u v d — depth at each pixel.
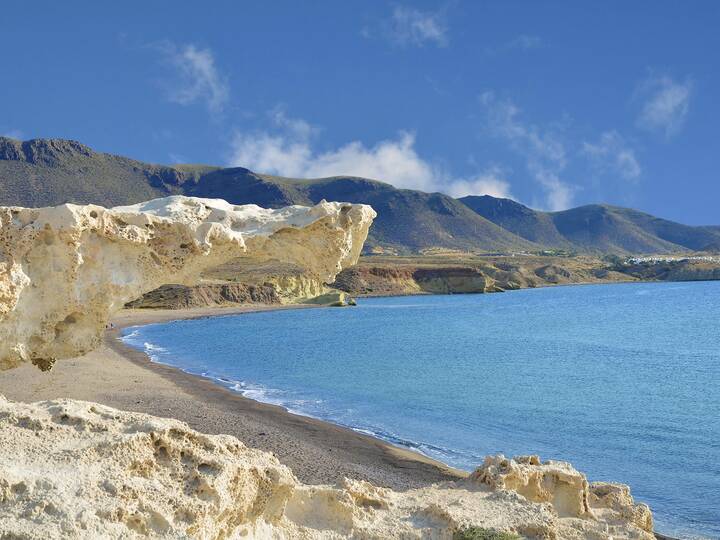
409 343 70.50
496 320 98.56
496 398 39.06
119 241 13.96
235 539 10.20
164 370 49.25
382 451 26.95
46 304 13.66
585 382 44.72
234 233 14.80
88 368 46.72
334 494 12.56
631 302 132.00
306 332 84.19
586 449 27.72
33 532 7.61
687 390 41.44
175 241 14.44
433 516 12.85
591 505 15.40
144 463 9.57
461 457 26.59
